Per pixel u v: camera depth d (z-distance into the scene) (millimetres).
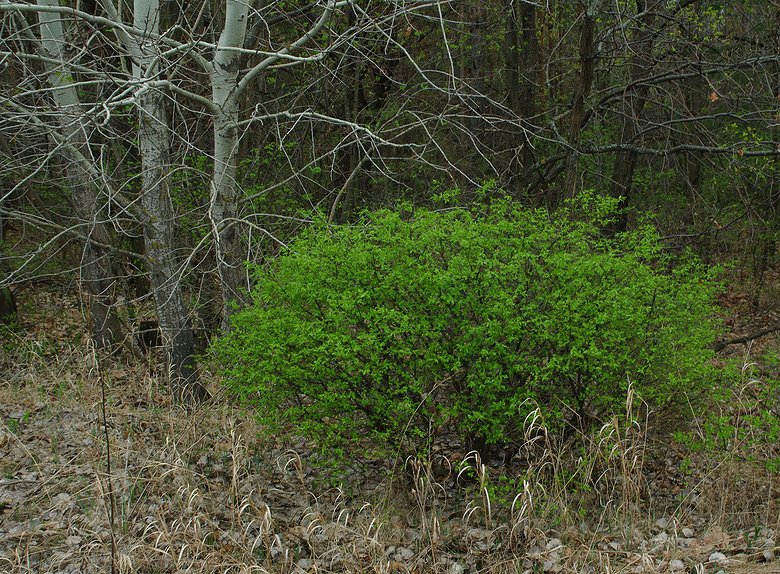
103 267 9680
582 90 9430
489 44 12680
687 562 4676
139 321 10422
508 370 5652
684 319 6301
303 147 11367
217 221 8180
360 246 5973
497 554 5027
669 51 10008
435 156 11883
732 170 10680
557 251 6027
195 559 4867
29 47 8953
